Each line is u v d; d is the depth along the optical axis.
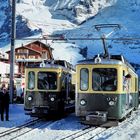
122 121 19.19
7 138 13.91
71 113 24.62
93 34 185.62
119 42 181.75
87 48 165.75
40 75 20.06
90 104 16.92
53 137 14.09
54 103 19.88
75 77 17.69
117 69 16.78
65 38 26.95
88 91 16.97
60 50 151.88
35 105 20.00
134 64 146.75
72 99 23.77
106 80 16.86
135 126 17.66
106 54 18.09
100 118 16.66
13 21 30.23
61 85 20.34
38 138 13.84
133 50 173.50
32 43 86.31
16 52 85.25
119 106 16.73
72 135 14.63
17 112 24.50
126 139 13.38
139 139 13.35
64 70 21.09
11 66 30.72
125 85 17.98
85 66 17.03
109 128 16.81
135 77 25.92
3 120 19.52
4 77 44.94
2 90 19.64
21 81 43.84
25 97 20.19
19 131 15.80
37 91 20.02
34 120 19.91
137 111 27.42
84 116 17.05
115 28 23.55
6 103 19.53
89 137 14.19
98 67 16.91
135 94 26.30
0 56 64.44
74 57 147.12
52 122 19.17
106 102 16.78
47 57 85.38
